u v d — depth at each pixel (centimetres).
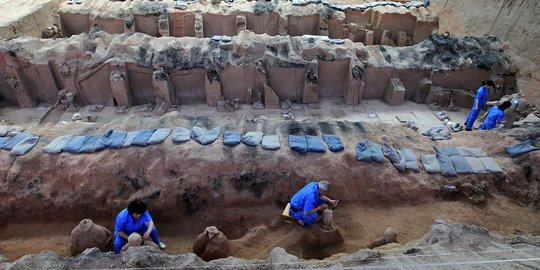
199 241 566
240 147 695
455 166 703
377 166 693
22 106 1024
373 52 1056
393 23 1347
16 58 965
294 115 1008
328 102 1066
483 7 1165
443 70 1027
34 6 1248
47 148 675
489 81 874
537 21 986
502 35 1089
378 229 634
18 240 621
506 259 462
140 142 685
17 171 654
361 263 473
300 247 601
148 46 1012
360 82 1016
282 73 1016
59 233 633
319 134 746
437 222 575
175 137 698
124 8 1292
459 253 485
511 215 657
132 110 1015
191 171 662
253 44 1016
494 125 871
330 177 675
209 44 1028
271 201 664
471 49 1058
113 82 973
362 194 679
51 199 644
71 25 1325
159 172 662
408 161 707
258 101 1037
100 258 476
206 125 756
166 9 1286
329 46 1034
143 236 545
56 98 1043
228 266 471
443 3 1330
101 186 651
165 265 467
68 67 980
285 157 684
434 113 1029
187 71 995
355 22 1367
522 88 1007
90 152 677
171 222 651
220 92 1012
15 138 704
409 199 678
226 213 654
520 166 705
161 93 996
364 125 790
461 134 819
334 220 650
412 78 1047
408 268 448
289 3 1345
